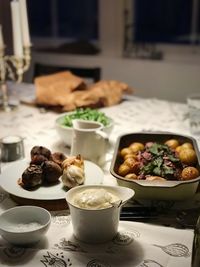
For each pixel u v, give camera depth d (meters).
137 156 0.74
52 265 0.50
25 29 1.15
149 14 2.01
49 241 0.56
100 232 0.54
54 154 0.77
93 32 2.16
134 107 1.26
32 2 2.24
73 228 0.57
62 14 2.21
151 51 1.98
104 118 0.93
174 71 1.82
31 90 1.43
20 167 0.76
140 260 0.51
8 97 1.34
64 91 1.22
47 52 2.07
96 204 0.54
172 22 1.99
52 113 1.19
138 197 0.64
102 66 1.96
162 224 0.61
